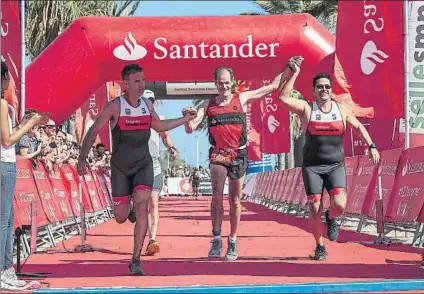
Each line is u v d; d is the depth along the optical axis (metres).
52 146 11.39
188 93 21.48
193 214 18.97
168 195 48.25
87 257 7.86
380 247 8.70
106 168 18.23
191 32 11.64
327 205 13.45
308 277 5.80
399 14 10.27
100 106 17.80
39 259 7.63
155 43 11.57
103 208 16.09
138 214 6.14
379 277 5.78
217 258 7.41
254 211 20.09
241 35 11.62
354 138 14.04
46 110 11.80
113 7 26.09
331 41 11.80
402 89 10.55
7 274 5.33
